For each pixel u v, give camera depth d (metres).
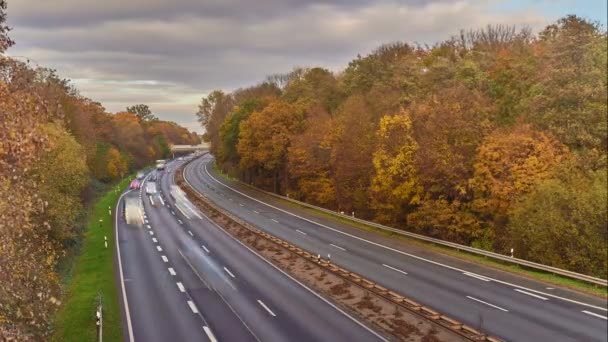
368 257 40.47
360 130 59.25
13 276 14.20
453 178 43.41
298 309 28.58
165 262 41.47
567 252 32.41
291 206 71.44
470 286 31.30
